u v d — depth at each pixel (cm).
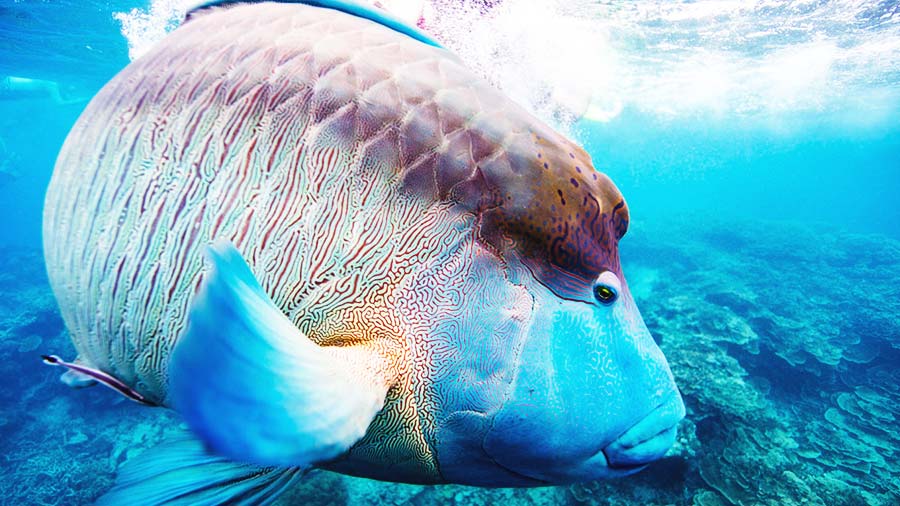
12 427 520
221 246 38
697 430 352
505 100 58
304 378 41
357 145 52
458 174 52
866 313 641
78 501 421
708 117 2370
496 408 51
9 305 854
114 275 56
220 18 63
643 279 869
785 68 1328
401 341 51
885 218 3216
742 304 640
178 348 34
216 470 55
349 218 52
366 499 326
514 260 52
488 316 51
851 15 917
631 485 315
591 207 54
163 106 56
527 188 53
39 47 1137
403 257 52
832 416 459
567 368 52
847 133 3180
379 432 53
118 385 62
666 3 814
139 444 481
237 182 52
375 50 58
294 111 53
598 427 53
